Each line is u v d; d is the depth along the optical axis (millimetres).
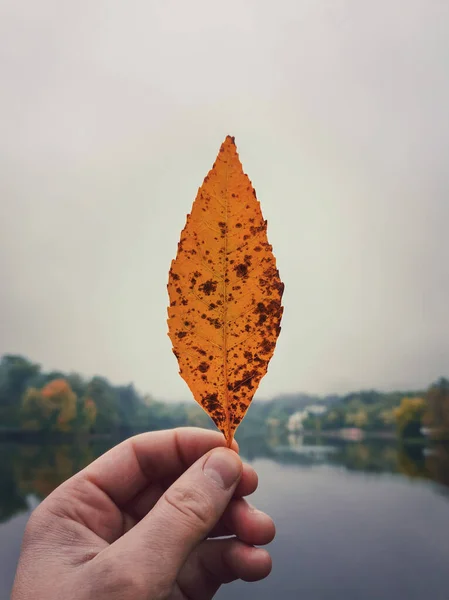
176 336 161
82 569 208
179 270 161
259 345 161
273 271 159
